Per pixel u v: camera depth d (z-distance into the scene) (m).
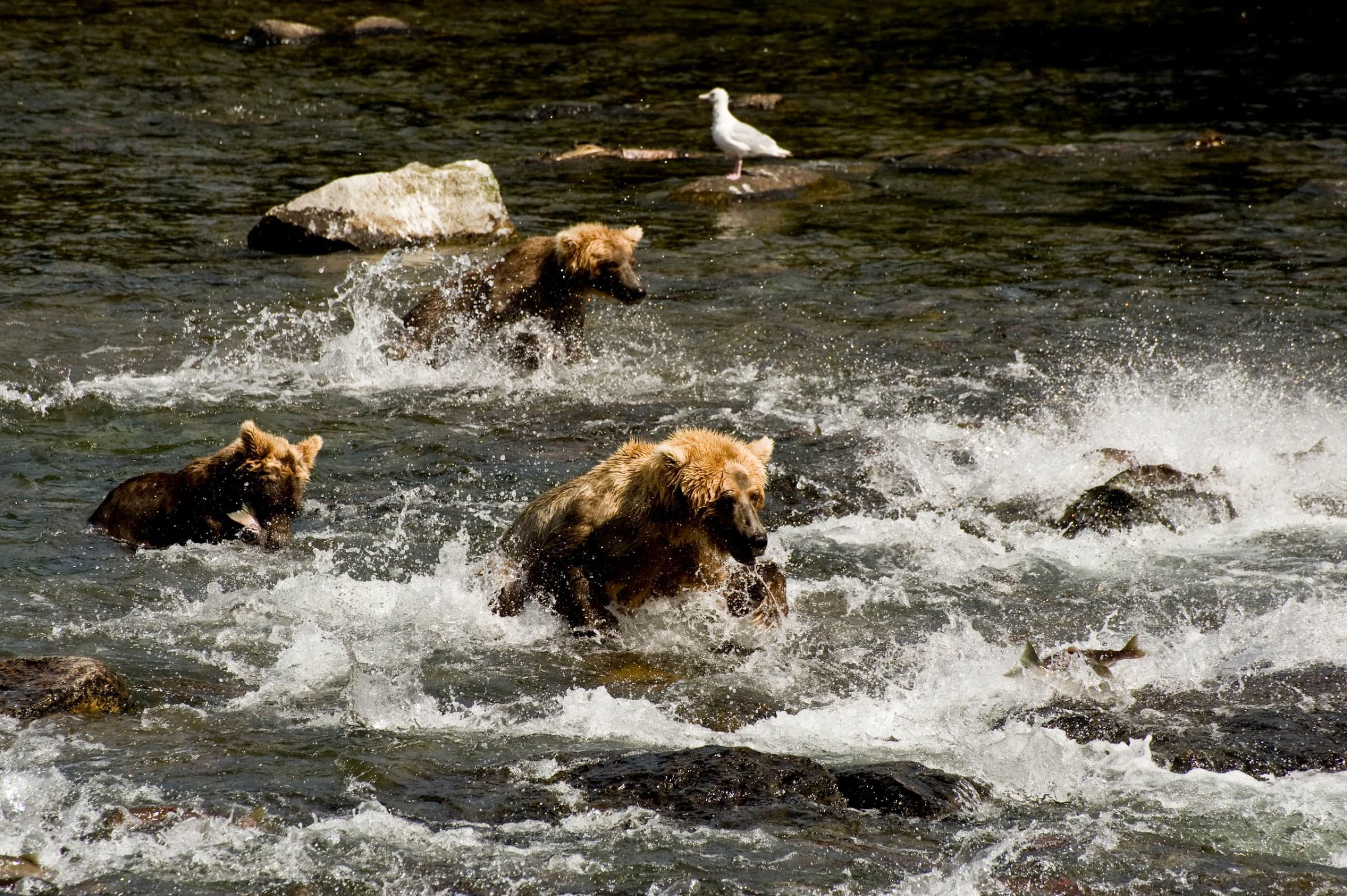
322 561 29.62
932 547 30.23
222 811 18.58
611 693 23.38
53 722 21.05
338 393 42.12
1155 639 25.06
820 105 93.31
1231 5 123.69
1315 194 65.75
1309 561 28.58
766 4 131.12
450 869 17.28
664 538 26.05
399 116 89.25
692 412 40.34
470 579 28.41
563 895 16.75
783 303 51.38
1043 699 22.81
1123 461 34.34
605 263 46.72
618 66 106.06
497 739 21.33
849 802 19.08
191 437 37.59
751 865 17.38
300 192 69.69
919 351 45.47
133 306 50.31
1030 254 57.38
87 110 87.19
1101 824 18.52
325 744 20.89
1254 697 22.55
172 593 27.55
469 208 63.06
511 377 44.09
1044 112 89.50
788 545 30.42
